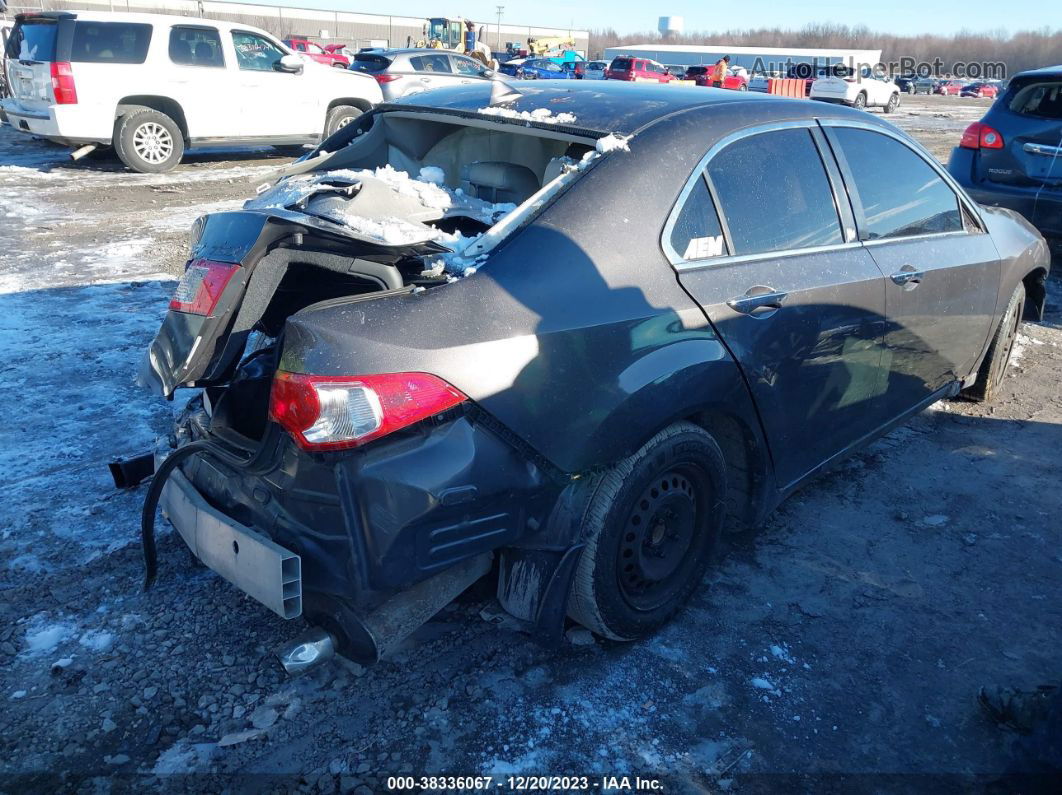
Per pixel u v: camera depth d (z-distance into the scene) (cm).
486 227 305
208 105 1153
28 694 253
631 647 283
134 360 505
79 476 373
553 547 248
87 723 243
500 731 245
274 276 233
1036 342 605
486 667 270
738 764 238
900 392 377
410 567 218
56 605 291
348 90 1300
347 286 278
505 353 224
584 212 252
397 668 268
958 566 337
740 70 3938
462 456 219
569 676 268
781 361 293
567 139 284
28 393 452
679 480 279
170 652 272
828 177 329
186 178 1121
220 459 236
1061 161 668
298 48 3419
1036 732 238
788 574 327
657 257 262
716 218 283
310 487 216
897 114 2986
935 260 371
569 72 3956
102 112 1079
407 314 218
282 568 216
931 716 259
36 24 1066
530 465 232
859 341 330
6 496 354
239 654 272
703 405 267
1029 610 311
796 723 254
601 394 241
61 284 652
